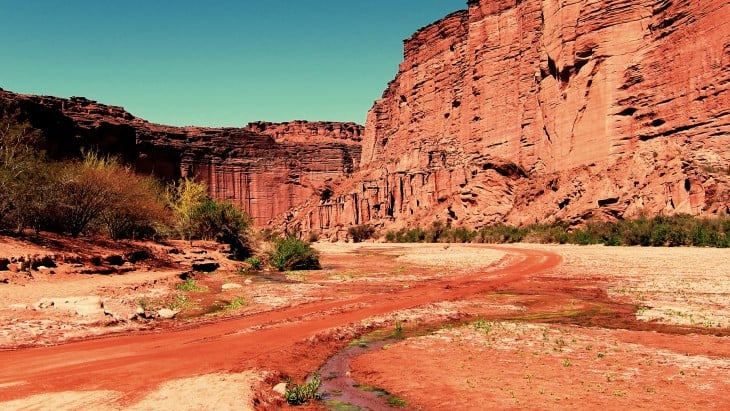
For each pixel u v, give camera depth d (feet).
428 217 350.02
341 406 33.19
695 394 32.73
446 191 353.10
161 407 29.27
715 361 40.52
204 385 33.88
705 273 99.19
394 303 76.79
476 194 311.47
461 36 424.05
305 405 33.40
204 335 52.65
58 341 47.44
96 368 38.17
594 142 243.60
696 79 202.39
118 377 35.65
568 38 260.42
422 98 464.65
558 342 49.29
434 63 454.81
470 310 71.26
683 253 140.77
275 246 153.89
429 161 393.70
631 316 63.36
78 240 111.34
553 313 67.82
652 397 32.42
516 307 73.05
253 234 177.17
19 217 100.89
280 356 44.09
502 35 353.51
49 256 87.45
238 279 114.83
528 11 331.57
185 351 44.86
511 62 342.64
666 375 37.22
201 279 111.34
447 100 425.69
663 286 86.12
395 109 533.96
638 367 39.70
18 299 61.93
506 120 336.49
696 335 50.34
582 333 53.36
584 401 32.12
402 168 422.82
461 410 31.45
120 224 131.64
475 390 35.24
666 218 183.32
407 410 32.19
